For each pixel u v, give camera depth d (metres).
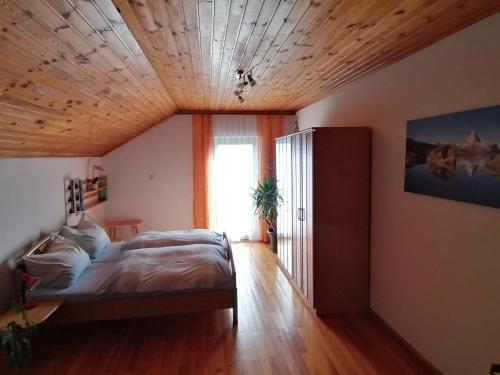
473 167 1.94
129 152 5.63
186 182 5.79
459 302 2.13
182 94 4.25
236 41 2.26
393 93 2.80
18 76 1.69
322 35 2.15
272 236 5.39
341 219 3.26
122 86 2.78
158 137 5.67
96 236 3.80
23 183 3.01
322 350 2.73
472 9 1.75
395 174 2.81
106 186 5.52
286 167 4.32
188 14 1.82
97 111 3.04
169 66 2.85
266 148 5.87
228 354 2.68
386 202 2.98
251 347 2.78
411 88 2.55
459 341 2.14
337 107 4.04
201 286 2.92
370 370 2.47
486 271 1.91
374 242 3.23
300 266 3.76
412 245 2.61
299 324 3.15
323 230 3.25
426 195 2.41
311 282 3.35
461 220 2.09
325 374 2.43
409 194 2.62
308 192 3.37
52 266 2.81
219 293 3.00
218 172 5.86
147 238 3.89
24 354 2.24
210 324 3.16
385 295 3.05
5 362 2.54
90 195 4.91
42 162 3.39
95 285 2.90
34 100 2.05
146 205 5.75
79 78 2.13
